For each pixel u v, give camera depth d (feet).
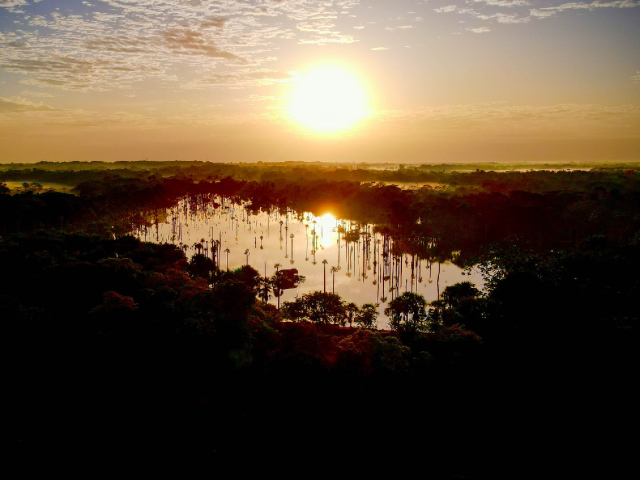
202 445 168.86
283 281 382.42
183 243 562.66
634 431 164.66
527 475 154.61
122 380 182.91
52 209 548.72
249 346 195.31
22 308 198.59
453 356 191.31
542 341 201.57
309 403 179.11
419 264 451.53
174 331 192.44
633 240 303.27
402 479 156.04
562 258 254.88
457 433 174.50
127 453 164.04
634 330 185.26
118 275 246.68
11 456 159.12
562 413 176.24
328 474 159.94
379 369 184.03
